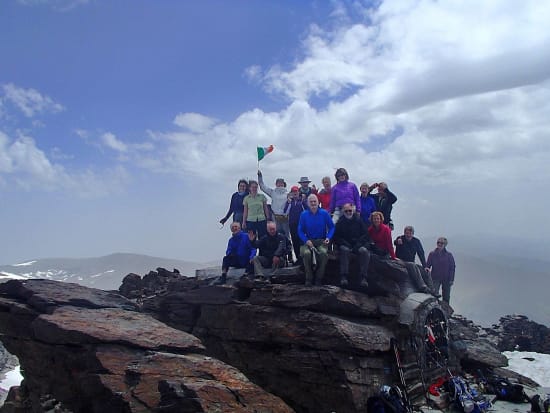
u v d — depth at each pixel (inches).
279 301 637.9
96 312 671.1
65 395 599.8
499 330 1450.5
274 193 812.6
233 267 756.0
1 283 757.9
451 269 789.2
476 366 755.4
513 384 651.5
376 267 664.4
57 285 747.4
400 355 634.2
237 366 674.8
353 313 628.7
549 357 1028.5
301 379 604.4
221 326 699.4
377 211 738.2
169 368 528.7
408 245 740.7
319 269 635.5
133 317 672.4
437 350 671.8
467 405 576.7
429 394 616.1
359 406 561.9
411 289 685.9
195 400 449.1
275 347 647.1
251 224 798.5
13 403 705.6
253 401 489.4
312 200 644.1
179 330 706.2
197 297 745.6
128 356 564.4
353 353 579.8
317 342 589.0
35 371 652.7
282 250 720.3
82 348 585.3
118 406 492.7
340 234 660.1
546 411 575.2
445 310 733.3
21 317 690.2
